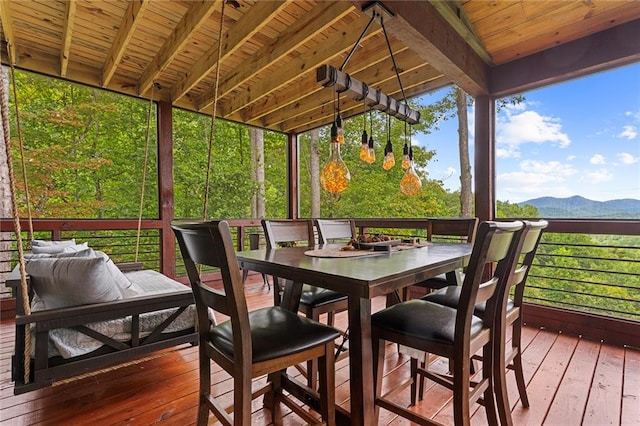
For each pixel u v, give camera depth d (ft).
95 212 20.45
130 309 5.78
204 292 3.98
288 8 9.09
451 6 8.25
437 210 17.97
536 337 8.59
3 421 5.07
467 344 3.74
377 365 4.51
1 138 13.30
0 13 7.52
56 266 5.41
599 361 7.17
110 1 8.68
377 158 20.65
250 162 25.82
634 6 7.64
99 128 20.65
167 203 14.03
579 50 8.75
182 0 8.64
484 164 10.48
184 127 23.47
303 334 4.01
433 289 8.46
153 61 11.51
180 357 7.42
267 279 15.47
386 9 6.65
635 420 5.08
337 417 4.51
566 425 4.98
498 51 9.66
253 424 5.02
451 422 5.03
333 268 4.33
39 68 11.35
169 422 5.07
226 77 12.87
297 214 19.01
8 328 9.40
